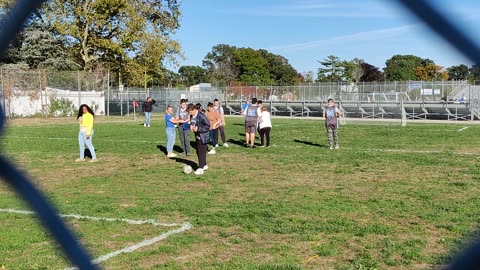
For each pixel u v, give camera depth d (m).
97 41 52.19
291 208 9.64
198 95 57.50
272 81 110.50
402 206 9.75
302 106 51.72
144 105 36.41
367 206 9.79
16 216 8.95
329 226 8.20
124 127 35.06
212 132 19.81
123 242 7.43
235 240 7.49
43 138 26.67
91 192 11.64
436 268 6.05
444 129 32.66
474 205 9.80
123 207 9.91
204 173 14.49
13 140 25.41
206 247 7.18
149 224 8.52
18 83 44.50
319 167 15.60
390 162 16.62
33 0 2.33
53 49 56.31
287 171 14.80
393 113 46.00
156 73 60.34
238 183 12.76
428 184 12.32
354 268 6.16
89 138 17.66
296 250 6.98
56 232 3.74
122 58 54.56
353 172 14.48
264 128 22.08
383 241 7.35
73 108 49.06
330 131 21.19
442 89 46.31
